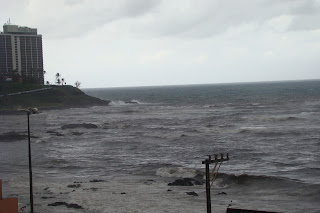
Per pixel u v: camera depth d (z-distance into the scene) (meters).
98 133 78.44
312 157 45.69
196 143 60.09
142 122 96.69
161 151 54.72
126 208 27.83
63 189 34.66
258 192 32.09
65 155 54.75
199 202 29.31
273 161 44.19
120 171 43.44
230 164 43.81
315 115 90.81
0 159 53.22
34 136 75.62
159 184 36.25
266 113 102.94
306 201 28.81
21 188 35.59
